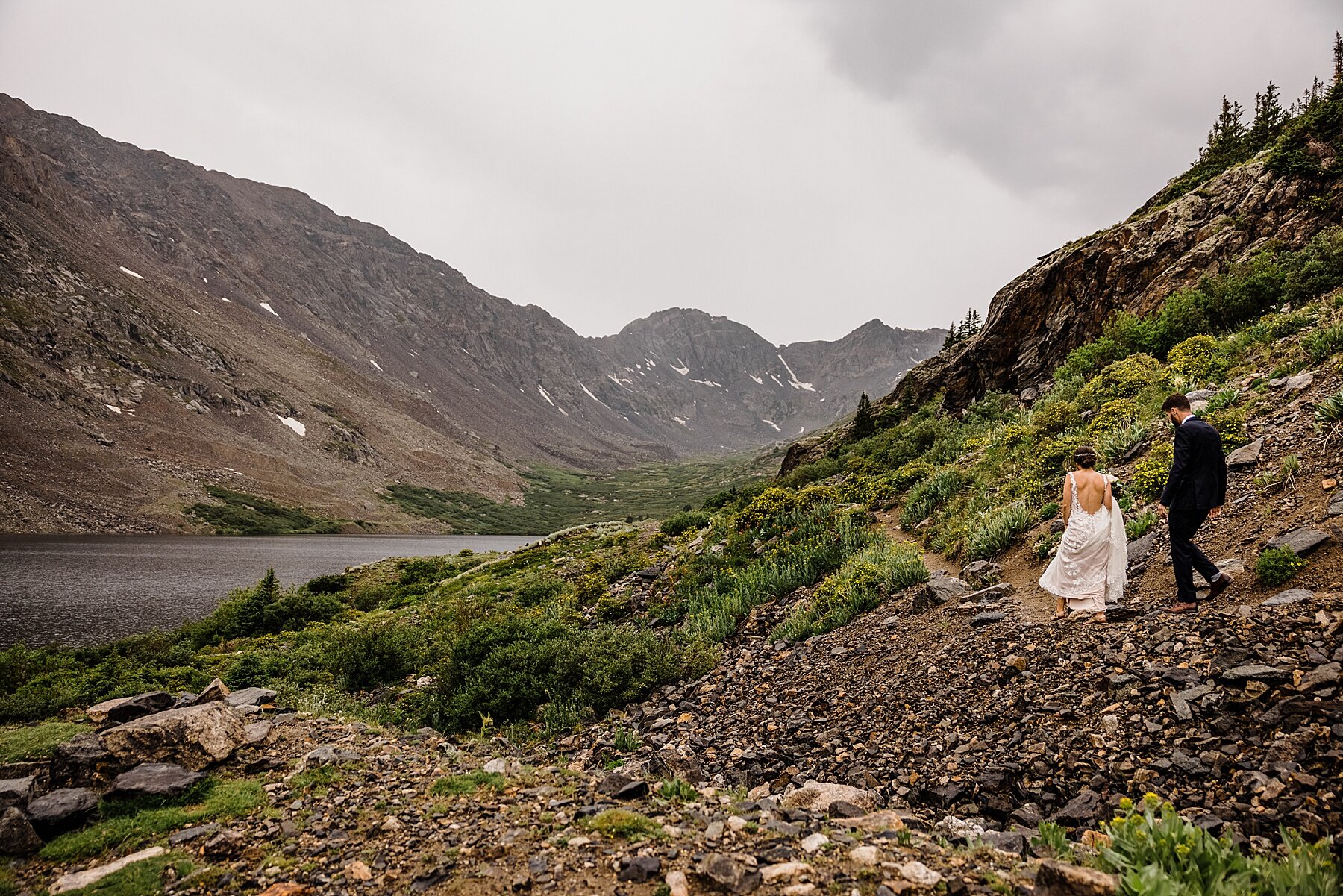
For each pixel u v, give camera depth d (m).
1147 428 12.88
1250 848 3.52
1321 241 18.06
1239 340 15.16
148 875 4.16
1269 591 6.21
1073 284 29.52
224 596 48.62
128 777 5.77
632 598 18.64
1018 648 7.29
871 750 6.57
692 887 3.51
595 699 10.39
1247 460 9.09
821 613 12.00
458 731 10.35
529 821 4.85
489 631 12.97
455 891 3.75
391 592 39.00
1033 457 15.14
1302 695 4.65
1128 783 4.62
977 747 5.82
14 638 32.47
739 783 6.57
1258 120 31.41
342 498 194.00
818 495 20.23
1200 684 5.24
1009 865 3.60
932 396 40.56
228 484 169.12
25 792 5.32
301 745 7.63
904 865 3.51
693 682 10.77
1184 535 6.56
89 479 136.12
